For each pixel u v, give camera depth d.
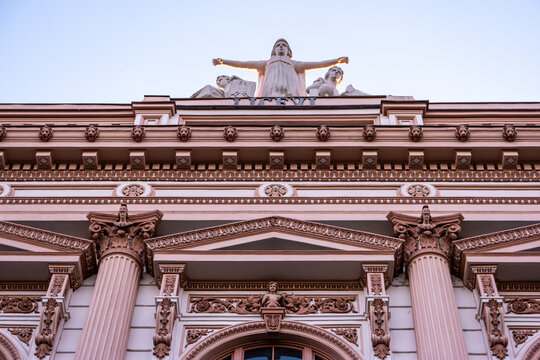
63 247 19.22
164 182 21.39
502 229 20.19
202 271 19.08
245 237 19.52
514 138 21.53
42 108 24.42
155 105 23.95
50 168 21.64
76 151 21.59
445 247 19.34
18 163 21.77
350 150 21.52
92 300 18.12
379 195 21.05
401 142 21.55
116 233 19.47
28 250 19.27
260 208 20.69
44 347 17.55
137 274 18.97
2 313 18.47
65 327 18.11
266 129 21.75
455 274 19.30
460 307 18.50
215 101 25.28
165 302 18.17
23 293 19.02
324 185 21.28
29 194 21.11
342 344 17.73
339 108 24.11
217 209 20.62
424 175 21.50
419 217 19.86
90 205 20.73
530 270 18.88
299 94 27.86
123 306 18.05
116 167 21.70
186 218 20.23
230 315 18.47
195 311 18.56
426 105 23.83
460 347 17.06
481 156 21.59
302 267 18.98
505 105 24.72
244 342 18.12
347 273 19.06
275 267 19.00
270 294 18.75
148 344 17.75
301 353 17.98
